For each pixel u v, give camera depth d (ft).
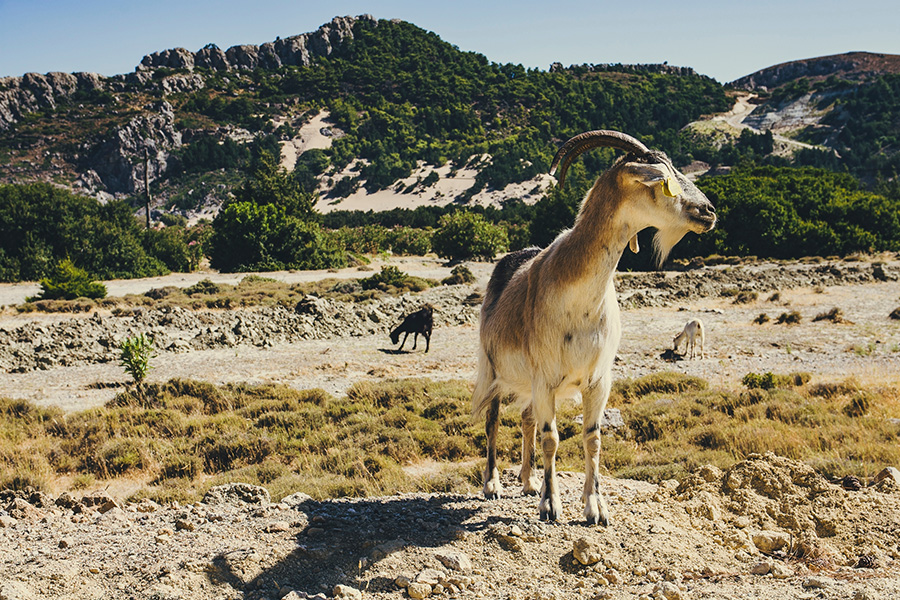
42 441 37.22
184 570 14.12
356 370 60.85
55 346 65.77
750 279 117.08
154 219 458.50
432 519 17.99
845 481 20.25
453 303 99.76
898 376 48.85
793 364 57.72
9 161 509.76
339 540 16.21
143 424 40.29
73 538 16.83
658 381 48.98
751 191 169.17
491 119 655.76
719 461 28.94
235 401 47.57
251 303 100.22
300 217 196.44
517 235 207.92
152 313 84.74
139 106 615.16
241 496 21.52
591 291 15.56
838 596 12.26
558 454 33.24
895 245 174.81
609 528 16.33
